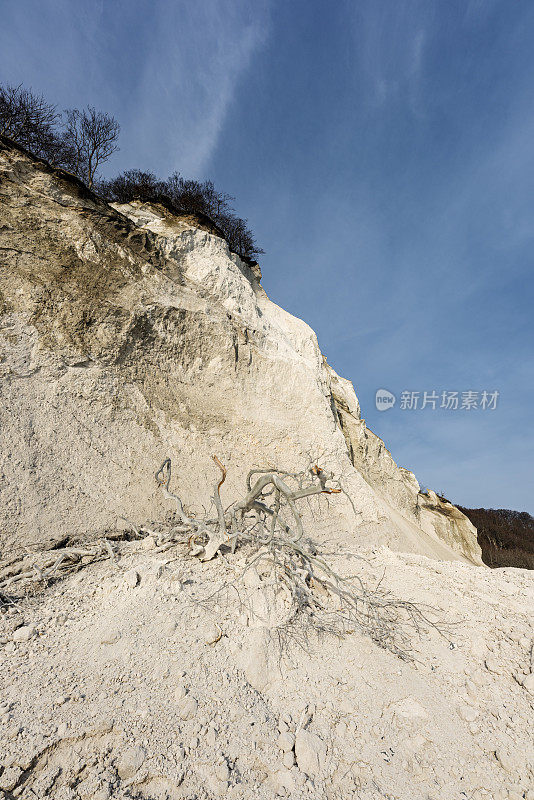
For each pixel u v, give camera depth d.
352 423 17.41
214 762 2.14
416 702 2.79
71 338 7.63
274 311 14.90
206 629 3.23
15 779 1.94
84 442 7.10
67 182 8.88
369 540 10.07
